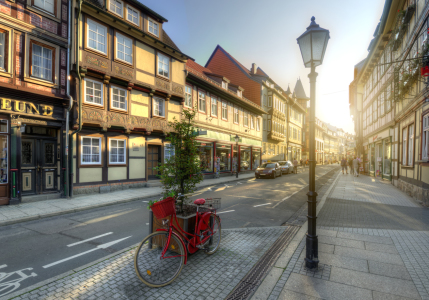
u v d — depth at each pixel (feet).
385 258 13.99
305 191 42.93
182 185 16.01
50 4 32.55
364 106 85.30
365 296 10.28
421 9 32.94
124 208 28.60
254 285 11.37
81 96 34.37
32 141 31.45
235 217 24.77
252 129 91.30
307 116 167.43
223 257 14.43
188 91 58.13
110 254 14.80
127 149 42.34
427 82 30.19
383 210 26.73
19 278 12.37
